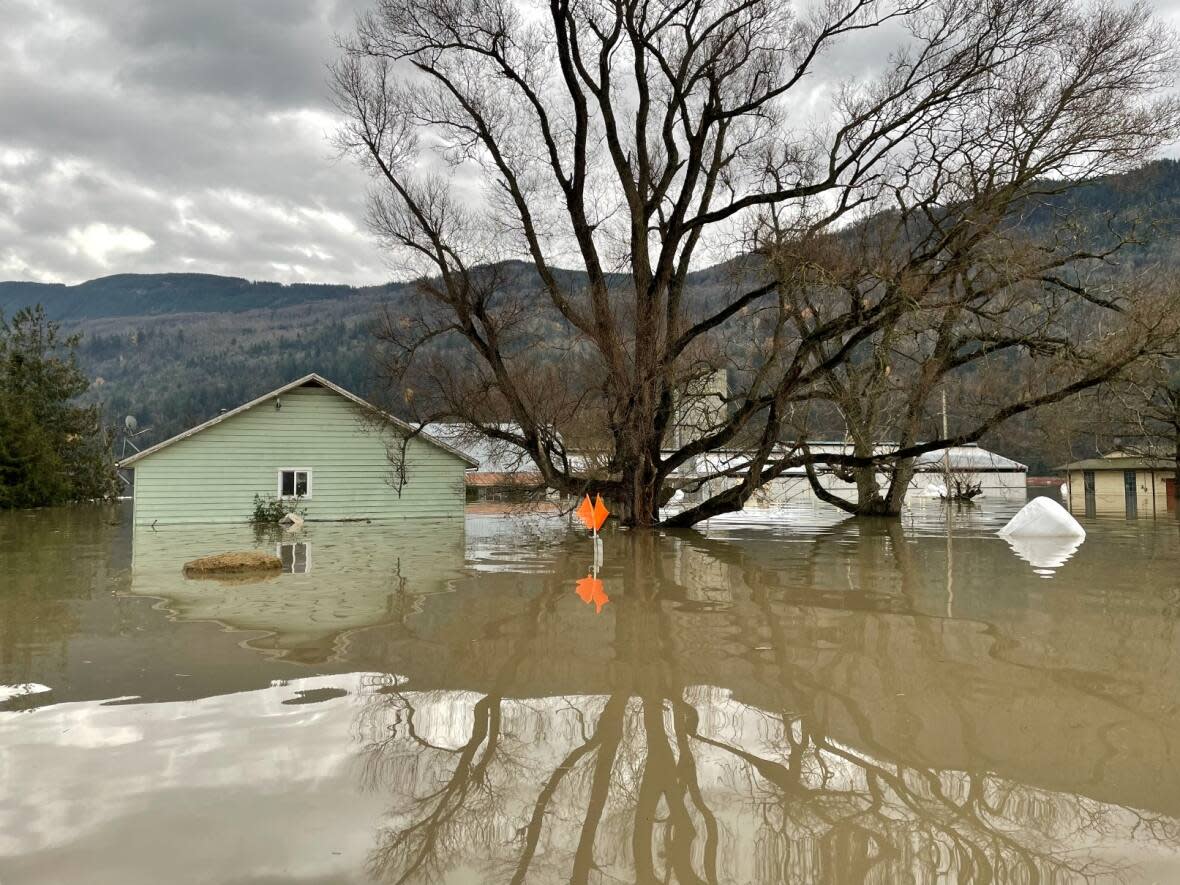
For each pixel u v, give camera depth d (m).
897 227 19.52
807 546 16.44
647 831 3.77
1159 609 9.12
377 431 27.83
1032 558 14.09
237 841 3.58
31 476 40.50
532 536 19.67
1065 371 19.45
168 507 25.53
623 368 20.58
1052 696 5.83
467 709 5.57
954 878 3.32
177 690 5.95
